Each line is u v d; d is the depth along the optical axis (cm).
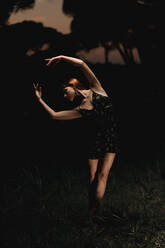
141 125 984
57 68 996
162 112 1060
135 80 1153
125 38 1195
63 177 600
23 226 412
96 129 416
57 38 1150
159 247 364
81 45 1165
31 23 1124
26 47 1109
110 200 494
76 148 832
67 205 480
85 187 554
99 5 1170
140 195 514
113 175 604
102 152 418
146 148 789
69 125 952
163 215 439
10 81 1050
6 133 940
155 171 623
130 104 1095
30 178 574
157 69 1176
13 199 498
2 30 1113
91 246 368
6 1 1109
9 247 367
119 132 926
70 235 392
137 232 393
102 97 411
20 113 1005
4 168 664
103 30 1180
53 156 775
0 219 425
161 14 1209
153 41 1199
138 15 1202
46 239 383
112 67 1170
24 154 799
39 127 966
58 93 997
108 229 408
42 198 502
